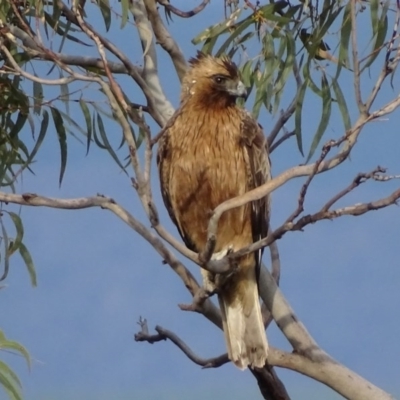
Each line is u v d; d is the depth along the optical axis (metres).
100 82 15.67
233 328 19.58
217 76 20.27
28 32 17.52
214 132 20.09
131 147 14.22
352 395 18.42
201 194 20.34
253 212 20.38
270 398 19.25
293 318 19.30
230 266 15.86
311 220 13.90
